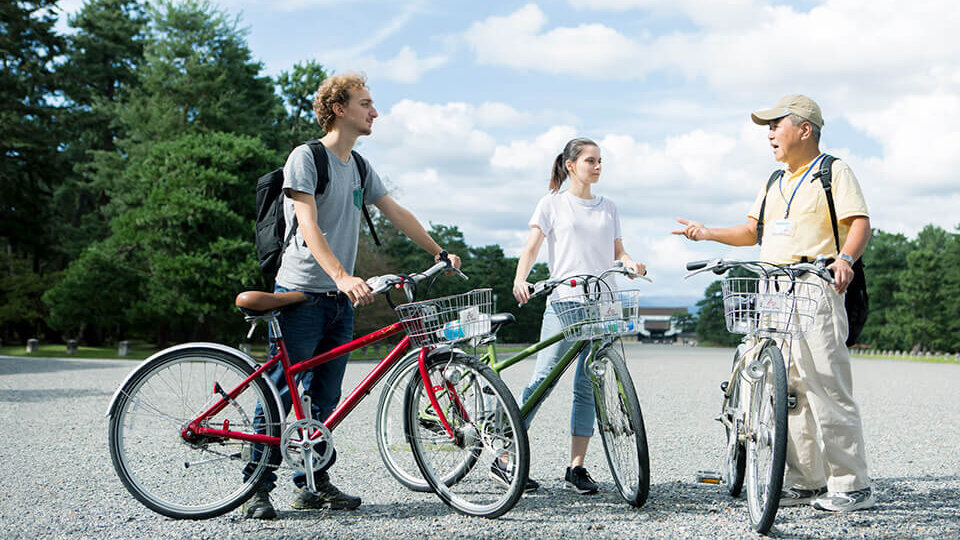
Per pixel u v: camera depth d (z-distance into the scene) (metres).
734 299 3.79
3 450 6.08
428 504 4.21
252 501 3.91
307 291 3.98
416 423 4.11
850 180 4.18
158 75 43.62
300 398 3.91
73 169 47.56
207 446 3.83
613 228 4.81
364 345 3.98
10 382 13.55
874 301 86.94
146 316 37.06
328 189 4.00
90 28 56.19
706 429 7.77
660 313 168.25
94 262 36.72
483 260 83.00
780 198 4.43
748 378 4.12
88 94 53.03
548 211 4.80
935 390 14.55
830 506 4.04
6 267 43.50
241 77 46.03
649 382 15.50
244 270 32.47
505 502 3.79
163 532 3.60
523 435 3.75
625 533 3.59
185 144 34.69
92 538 3.49
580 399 4.57
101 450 6.02
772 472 3.51
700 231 4.71
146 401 3.84
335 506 4.07
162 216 33.31
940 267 74.69
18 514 3.95
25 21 43.53
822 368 4.12
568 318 4.22
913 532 3.65
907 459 6.03
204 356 3.84
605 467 5.49
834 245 4.23
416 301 3.93
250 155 34.59
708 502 4.30
